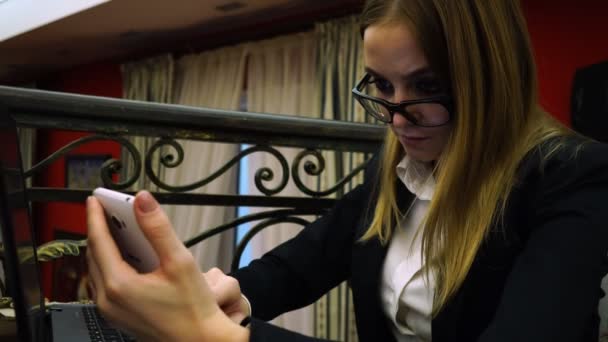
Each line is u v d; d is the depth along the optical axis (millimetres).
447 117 792
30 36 5168
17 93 876
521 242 768
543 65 2932
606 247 649
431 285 875
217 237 4645
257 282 980
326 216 1104
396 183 987
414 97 788
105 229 472
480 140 783
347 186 3746
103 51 5816
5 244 499
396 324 943
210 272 688
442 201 812
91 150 6168
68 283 2994
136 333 472
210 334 464
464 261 793
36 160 6977
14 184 528
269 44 4492
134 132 1041
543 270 647
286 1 3959
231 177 4734
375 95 885
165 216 448
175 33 4980
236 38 4727
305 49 4227
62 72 6914
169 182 5012
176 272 448
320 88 4000
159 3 4062
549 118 844
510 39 770
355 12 3850
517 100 782
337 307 3682
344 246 1071
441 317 821
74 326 763
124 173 5320
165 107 1050
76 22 4645
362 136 1318
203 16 4387
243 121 1144
